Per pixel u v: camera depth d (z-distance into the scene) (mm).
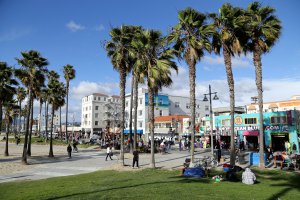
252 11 20641
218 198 10305
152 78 20781
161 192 11484
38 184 15070
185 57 20625
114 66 24328
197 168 16750
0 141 78938
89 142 59219
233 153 19422
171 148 46031
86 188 13023
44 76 29234
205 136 51844
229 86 20062
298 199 10375
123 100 23578
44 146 54875
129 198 10453
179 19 20828
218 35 20594
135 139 35375
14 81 32000
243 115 45062
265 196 10773
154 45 21797
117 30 23453
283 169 19641
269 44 20953
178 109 84062
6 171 21906
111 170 20766
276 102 49750
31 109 34469
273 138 40906
